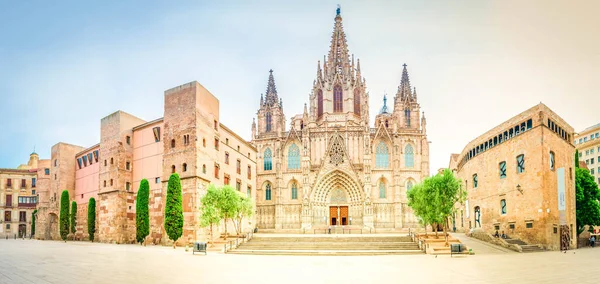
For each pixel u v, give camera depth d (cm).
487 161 6956
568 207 6044
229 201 6069
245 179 8881
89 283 2580
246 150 9062
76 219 9150
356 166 10169
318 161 10325
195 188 6394
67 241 8375
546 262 3803
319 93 11288
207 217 5850
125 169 7525
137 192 7262
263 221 10331
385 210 9975
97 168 8631
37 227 10062
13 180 13088
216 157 7281
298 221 10162
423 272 3195
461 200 5816
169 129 6862
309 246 5653
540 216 5466
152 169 7275
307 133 10244
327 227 9588
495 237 5906
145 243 6619
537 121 5588
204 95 6912
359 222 9975
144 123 8025
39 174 10150
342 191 10294
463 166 8544
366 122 10306
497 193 6550
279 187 10231
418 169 10150
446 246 5300
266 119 11231
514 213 6050
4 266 3350
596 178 13225
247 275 3066
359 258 4538
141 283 2625
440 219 5706
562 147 6131
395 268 3494
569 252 5109
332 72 11175
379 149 10312
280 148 10412
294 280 2819
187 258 4406
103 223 7562
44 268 3238
